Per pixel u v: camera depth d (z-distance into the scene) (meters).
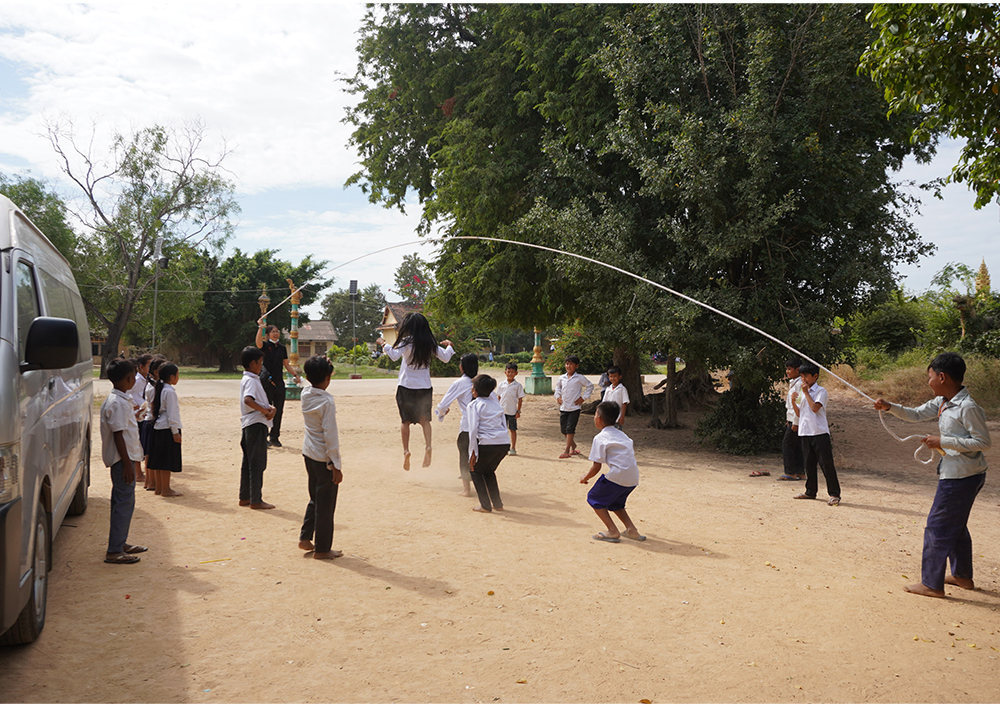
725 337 11.24
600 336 12.59
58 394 4.84
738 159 11.01
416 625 4.17
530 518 6.99
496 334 65.12
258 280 48.72
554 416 18.52
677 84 11.72
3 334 3.66
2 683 3.32
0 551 3.19
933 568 4.97
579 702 3.26
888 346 26.91
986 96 5.62
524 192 14.69
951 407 4.99
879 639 4.11
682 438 14.51
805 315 11.17
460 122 14.90
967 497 4.90
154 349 35.88
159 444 7.64
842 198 11.30
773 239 11.58
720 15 11.62
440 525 6.62
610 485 6.15
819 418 8.23
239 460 10.36
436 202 15.81
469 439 7.31
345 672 3.54
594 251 11.90
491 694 3.32
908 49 5.45
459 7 17.41
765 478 9.95
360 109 19.53
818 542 6.40
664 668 3.65
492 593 4.75
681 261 12.11
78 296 7.24
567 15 13.37
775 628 4.24
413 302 58.84
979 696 3.40
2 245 4.05
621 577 5.17
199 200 33.00
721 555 5.84
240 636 3.96
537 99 14.27
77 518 6.71
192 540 5.93
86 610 4.30
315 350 61.06
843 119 11.21
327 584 4.88
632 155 11.67
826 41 10.63
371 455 11.27
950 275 24.75
